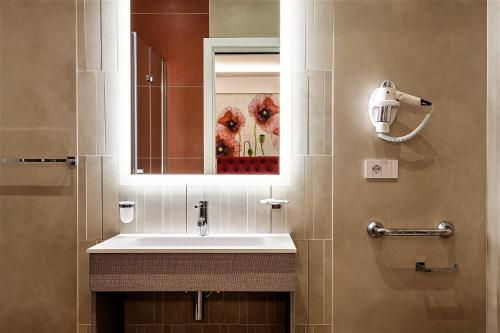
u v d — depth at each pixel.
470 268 1.88
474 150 1.88
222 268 1.55
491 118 1.85
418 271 1.88
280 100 1.93
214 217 1.92
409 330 1.88
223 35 1.96
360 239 1.89
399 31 1.89
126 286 1.55
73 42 1.93
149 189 1.93
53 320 1.91
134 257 1.55
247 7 1.96
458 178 1.89
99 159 1.93
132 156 1.94
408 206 1.89
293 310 1.56
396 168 1.88
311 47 1.91
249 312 1.93
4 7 1.90
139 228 1.93
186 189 1.93
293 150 1.91
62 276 1.91
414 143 1.89
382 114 1.79
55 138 1.92
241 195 1.92
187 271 1.55
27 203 1.91
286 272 1.55
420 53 1.89
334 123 1.89
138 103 1.95
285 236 1.85
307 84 1.91
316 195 1.91
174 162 1.95
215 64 1.96
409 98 1.78
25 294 1.90
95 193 1.93
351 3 1.90
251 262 1.55
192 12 1.97
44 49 1.92
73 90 1.93
